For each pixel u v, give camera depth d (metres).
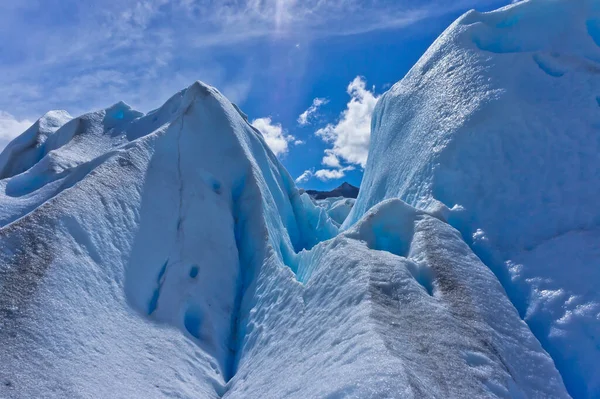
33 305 4.81
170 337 5.59
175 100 12.11
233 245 8.23
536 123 7.37
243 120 12.57
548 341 4.82
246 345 6.03
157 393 4.53
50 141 14.05
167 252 7.00
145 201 7.43
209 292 6.89
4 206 8.70
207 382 5.21
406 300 4.78
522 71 8.35
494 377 3.83
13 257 5.27
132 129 12.66
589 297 5.00
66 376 4.25
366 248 6.11
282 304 6.12
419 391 3.25
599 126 6.97
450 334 4.28
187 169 8.87
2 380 3.96
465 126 7.99
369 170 12.25
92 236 6.12
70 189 6.60
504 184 6.94
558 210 6.26
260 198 9.07
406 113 10.55
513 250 6.10
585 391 4.38
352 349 3.94
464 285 5.20
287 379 4.23
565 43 8.97
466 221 6.80
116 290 5.81
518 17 9.91
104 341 4.97
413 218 6.71
